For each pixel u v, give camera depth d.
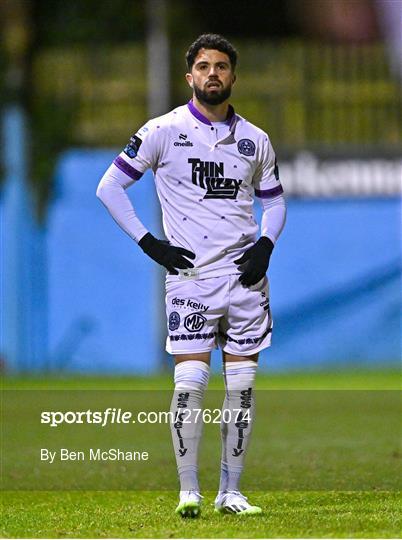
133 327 86.69
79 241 87.50
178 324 25.80
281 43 105.06
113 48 95.81
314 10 109.25
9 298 87.19
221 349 26.53
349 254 86.44
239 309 25.91
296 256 86.31
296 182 87.31
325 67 90.00
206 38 25.73
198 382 25.67
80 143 90.62
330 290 86.19
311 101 89.75
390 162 87.00
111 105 92.31
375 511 25.56
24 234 87.81
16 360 86.81
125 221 26.19
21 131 89.25
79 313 87.06
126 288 86.81
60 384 70.94
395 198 86.69
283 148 87.75
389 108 89.44
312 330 85.88
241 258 25.88
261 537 22.19
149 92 90.88
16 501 29.06
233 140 25.94
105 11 97.88
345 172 87.06
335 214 86.75
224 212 25.84
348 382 70.06
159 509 26.81
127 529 23.69
